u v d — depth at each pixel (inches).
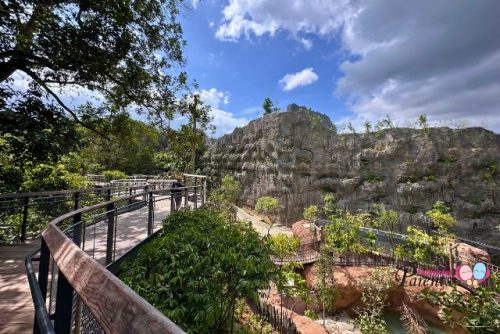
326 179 1000.2
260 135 1132.5
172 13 270.4
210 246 161.5
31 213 292.7
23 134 247.6
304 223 708.7
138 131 375.6
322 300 431.8
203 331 138.4
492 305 103.9
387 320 445.1
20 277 140.6
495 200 864.9
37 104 255.6
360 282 454.9
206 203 487.2
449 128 943.7
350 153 1008.2
